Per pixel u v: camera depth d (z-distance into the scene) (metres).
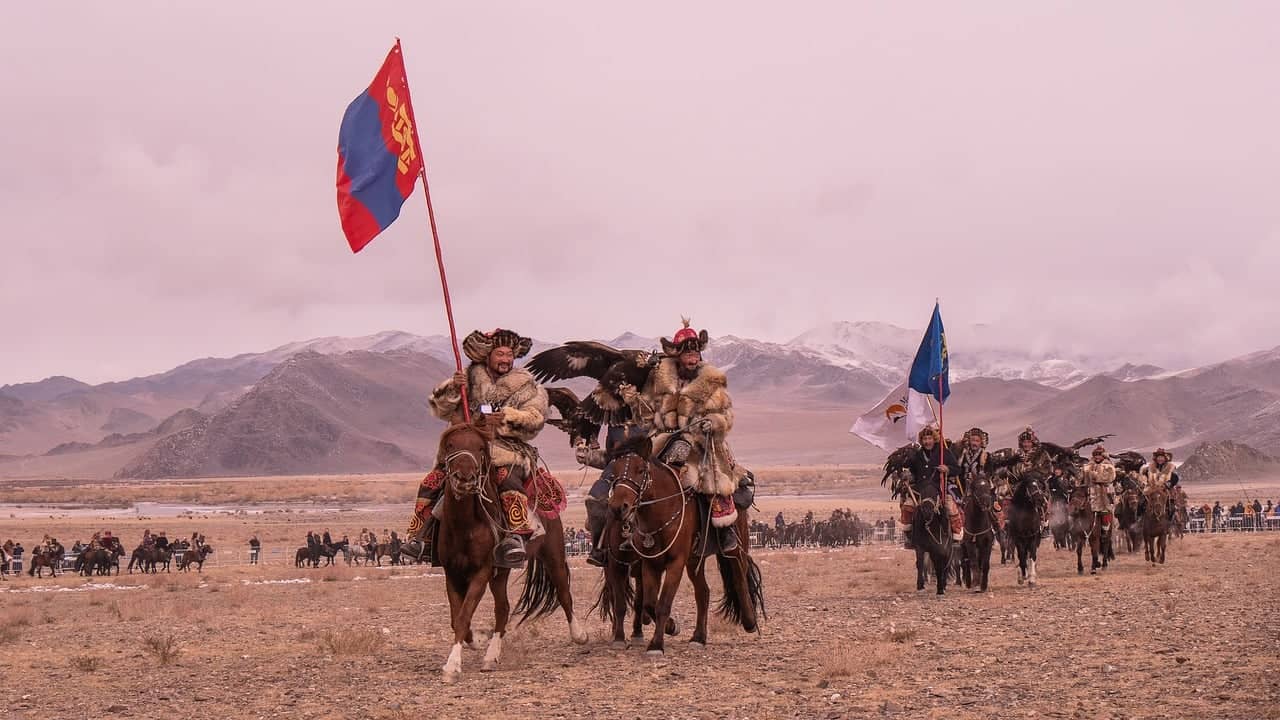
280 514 144.88
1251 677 10.27
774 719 9.52
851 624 16.61
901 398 22.81
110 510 180.50
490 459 12.27
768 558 46.72
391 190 14.18
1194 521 68.00
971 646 13.39
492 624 18.52
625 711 10.05
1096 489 27.03
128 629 19.72
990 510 22.05
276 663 13.91
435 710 10.29
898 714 9.50
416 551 12.52
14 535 91.56
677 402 13.56
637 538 13.22
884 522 74.19
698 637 13.98
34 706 11.23
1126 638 13.53
